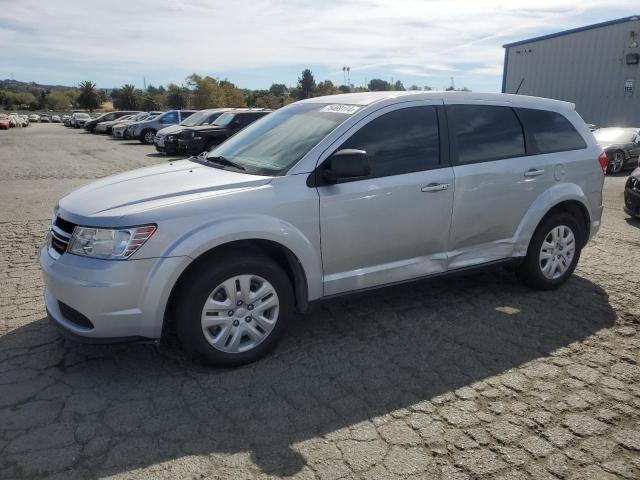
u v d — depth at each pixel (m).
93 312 3.12
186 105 102.00
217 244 3.27
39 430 2.84
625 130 14.91
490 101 4.54
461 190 4.18
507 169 4.42
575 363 3.60
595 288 5.04
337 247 3.74
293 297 3.67
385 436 2.82
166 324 3.74
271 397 3.19
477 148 4.34
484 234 4.42
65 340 3.88
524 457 2.65
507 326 4.18
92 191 3.68
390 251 3.98
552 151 4.78
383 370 3.51
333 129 3.81
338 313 4.42
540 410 3.05
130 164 16.36
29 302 4.61
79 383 3.32
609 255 6.16
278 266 3.55
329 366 3.56
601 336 4.02
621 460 2.64
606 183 12.55
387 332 4.07
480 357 3.69
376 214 3.82
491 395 3.21
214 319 3.37
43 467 2.56
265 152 4.02
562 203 4.90
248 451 2.69
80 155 19.53
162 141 19.16
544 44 23.08
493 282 5.17
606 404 3.12
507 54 25.03
